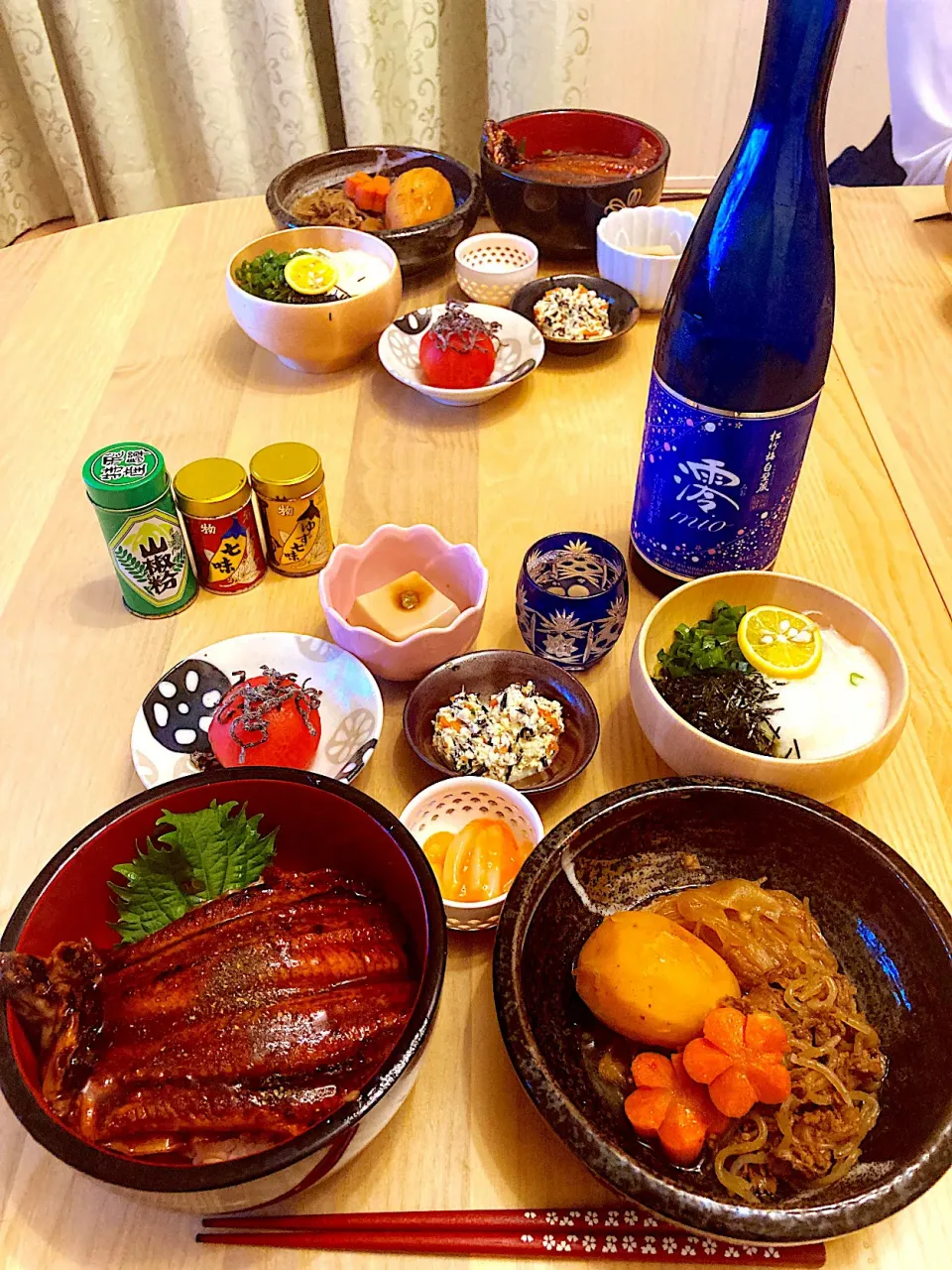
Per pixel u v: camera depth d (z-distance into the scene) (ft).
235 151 7.31
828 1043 2.00
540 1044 1.93
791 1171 1.84
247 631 3.08
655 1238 1.83
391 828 2.05
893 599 3.12
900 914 2.12
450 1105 2.04
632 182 4.37
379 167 5.05
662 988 1.93
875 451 3.68
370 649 2.72
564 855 2.16
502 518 3.46
